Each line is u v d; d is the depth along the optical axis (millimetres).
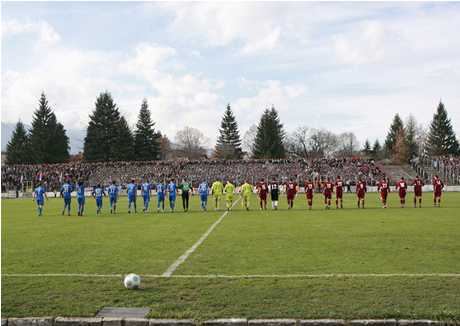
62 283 7137
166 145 117688
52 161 81375
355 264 8305
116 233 14078
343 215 19938
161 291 6594
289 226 15336
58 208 29562
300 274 7500
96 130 81875
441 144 89188
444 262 8430
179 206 29672
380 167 63688
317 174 55969
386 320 5270
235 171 62344
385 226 14875
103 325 5363
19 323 5434
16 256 9719
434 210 22516
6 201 42438
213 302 5973
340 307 5699
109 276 7602
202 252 9945
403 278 7105
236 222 17234
